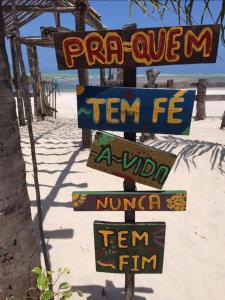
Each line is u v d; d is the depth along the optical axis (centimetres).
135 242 240
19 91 872
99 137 219
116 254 244
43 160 572
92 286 307
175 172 499
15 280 231
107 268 248
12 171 213
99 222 239
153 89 206
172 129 212
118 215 409
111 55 205
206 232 394
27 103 225
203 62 202
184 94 205
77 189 468
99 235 240
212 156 530
